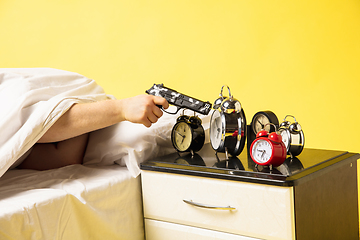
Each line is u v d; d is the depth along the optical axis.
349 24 1.72
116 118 1.09
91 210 0.99
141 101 1.08
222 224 0.98
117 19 2.40
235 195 0.95
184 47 2.17
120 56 2.41
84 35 2.54
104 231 1.04
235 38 2.00
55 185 1.03
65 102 1.07
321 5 1.77
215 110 1.14
